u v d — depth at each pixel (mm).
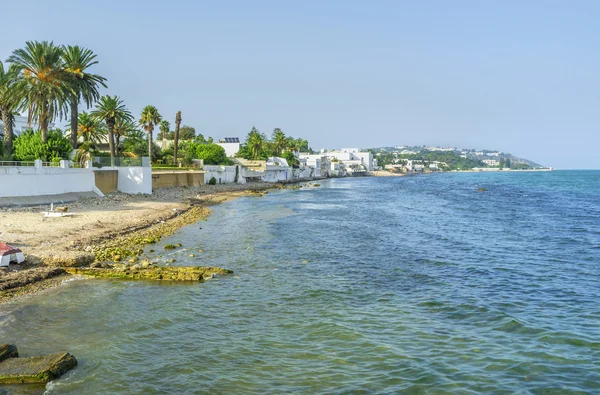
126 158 61438
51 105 52125
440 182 158125
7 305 17359
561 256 28031
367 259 26906
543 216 50906
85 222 35688
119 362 12789
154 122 94875
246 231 37688
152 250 28500
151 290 19953
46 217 36531
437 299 18953
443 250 29844
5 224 32156
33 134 55625
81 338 14477
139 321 16109
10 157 49406
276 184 122375
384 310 17516
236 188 95812
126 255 26188
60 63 54750
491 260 26781
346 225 42031
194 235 35312
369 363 12875
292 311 17391
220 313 17125
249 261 26125
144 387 11422
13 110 54000
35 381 11477
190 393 11172
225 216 49188
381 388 11469
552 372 12344
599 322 16172
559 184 141250
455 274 23359
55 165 49281
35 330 15031
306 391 11312
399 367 12617
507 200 75938
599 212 55531
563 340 14523
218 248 29938
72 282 20828
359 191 101062
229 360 13055
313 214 51812
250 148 142625
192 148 112125
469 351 13695
